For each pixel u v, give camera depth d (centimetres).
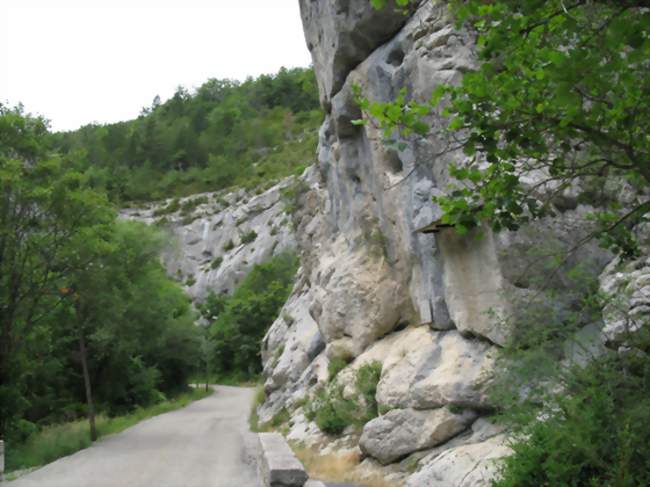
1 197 2023
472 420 1337
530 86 620
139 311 2889
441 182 1614
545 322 997
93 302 2362
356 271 2105
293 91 15038
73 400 3309
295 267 6800
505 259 1330
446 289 1550
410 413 1417
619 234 800
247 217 8825
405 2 650
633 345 889
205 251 9106
